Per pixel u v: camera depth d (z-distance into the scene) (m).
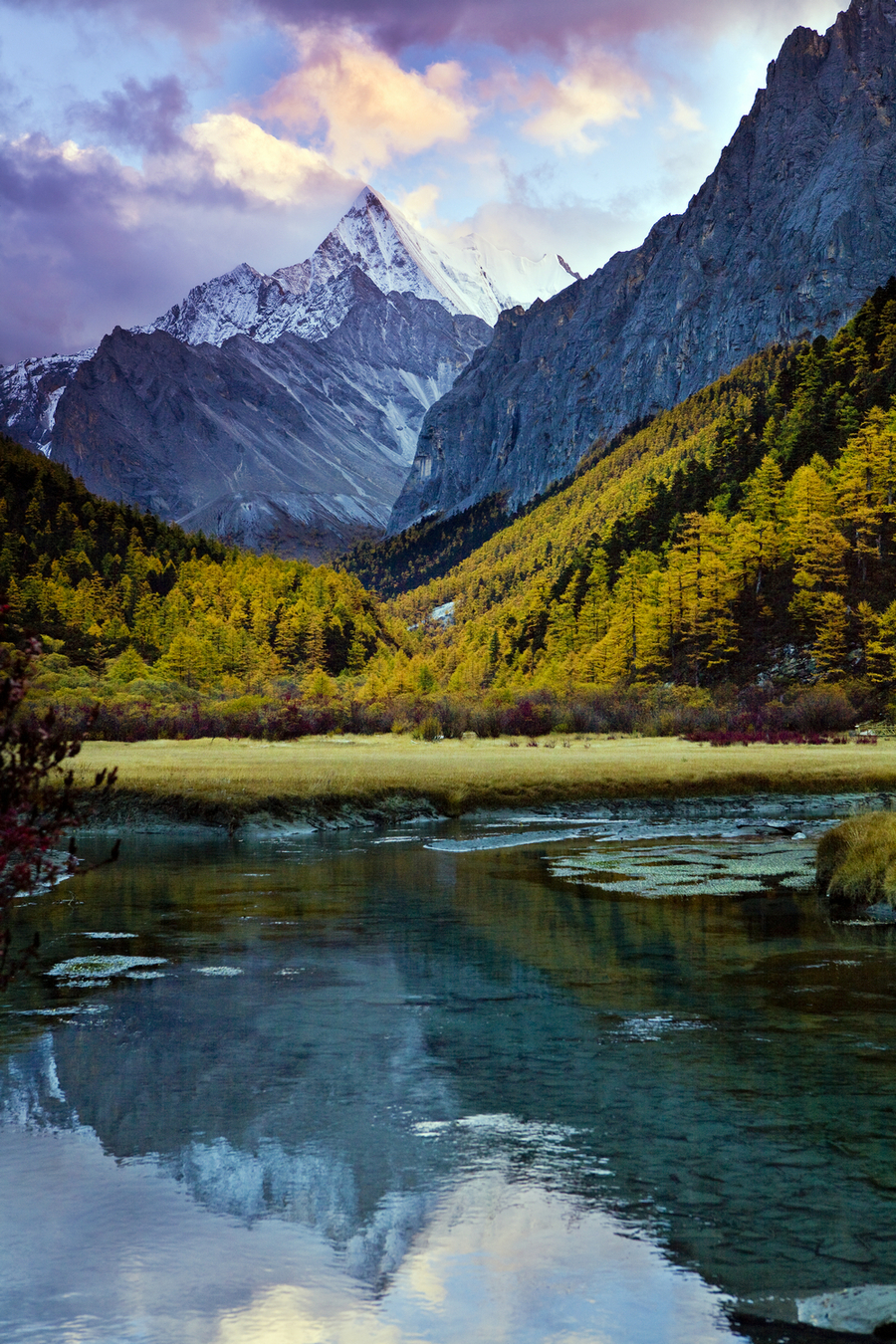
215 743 88.81
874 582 114.69
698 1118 8.29
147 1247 6.24
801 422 157.25
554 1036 10.70
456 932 16.66
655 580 134.50
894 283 188.75
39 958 14.74
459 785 39.09
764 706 92.50
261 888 21.42
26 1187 7.10
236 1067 9.72
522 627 181.88
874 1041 10.41
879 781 44.16
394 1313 5.41
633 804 39.22
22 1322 5.36
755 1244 6.16
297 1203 6.83
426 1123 8.26
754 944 15.57
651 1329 5.23
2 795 4.86
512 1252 6.12
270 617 199.00
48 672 127.50
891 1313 5.29
